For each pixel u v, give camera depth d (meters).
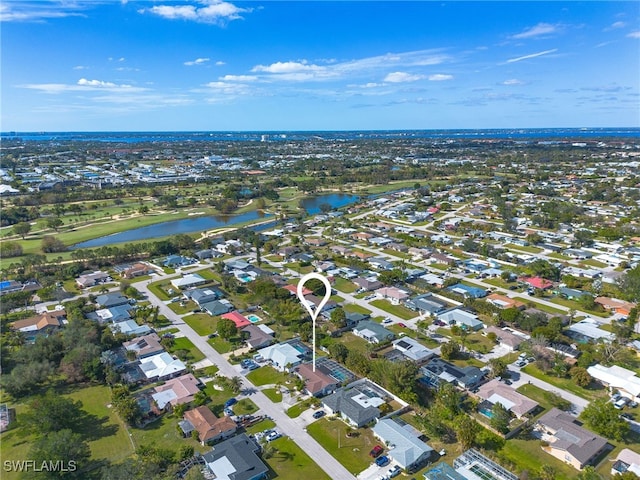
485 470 68.38
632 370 97.75
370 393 90.31
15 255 184.75
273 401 89.12
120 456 74.00
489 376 96.31
